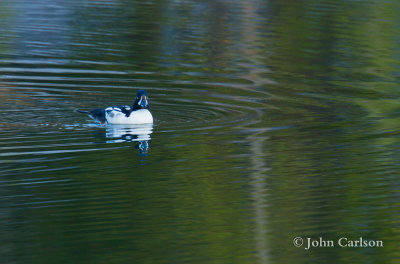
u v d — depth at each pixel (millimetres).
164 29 30469
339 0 36500
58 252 10930
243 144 16312
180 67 24562
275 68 24781
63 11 34062
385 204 13047
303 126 17969
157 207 12695
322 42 28531
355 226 12156
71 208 12555
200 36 29219
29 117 18359
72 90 21375
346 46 27969
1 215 12211
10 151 15523
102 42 28078
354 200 13164
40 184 13617
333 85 22719
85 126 17719
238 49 27312
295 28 30719
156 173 14320
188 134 17094
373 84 22953
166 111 19312
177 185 13664
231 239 11586
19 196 13023
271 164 15031
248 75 23734
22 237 11422
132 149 15828
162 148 15938
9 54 25703
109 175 14180
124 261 10719
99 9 34656
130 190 13438
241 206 12828
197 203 12883
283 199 13203
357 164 15125
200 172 14453
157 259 10820
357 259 11242
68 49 26750
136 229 11812
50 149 15695
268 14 33469
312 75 23969
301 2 36188
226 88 22000
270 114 19141
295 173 14531
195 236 11625
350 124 18250
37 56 25578
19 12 33562
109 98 20656
